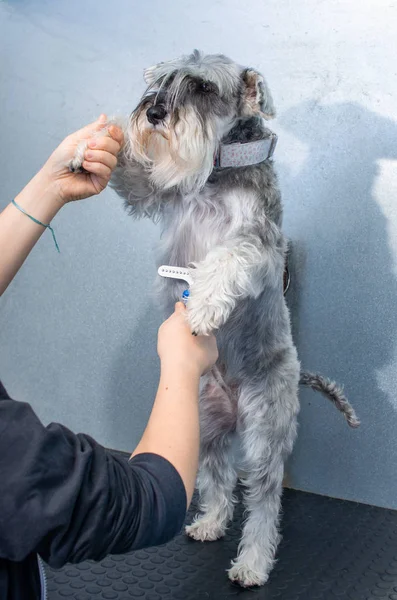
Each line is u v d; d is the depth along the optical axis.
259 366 1.84
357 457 2.14
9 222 1.09
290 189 2.09
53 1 2.30
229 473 2.01
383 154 1.97
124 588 1.67
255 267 1.56
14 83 2.38
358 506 2.13
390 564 1.83
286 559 1.84
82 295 2.40
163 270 1.51
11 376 2.56
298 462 2.22
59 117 2.35
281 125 2.07
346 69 1.98
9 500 0.60
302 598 1.67
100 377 2.43
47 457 0.63
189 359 0.91
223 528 1.98
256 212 1.64
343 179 2.03
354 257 2.04
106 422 2.45
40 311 2.47
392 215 1.99
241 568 1.73
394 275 2.01
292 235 2.10
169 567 1.80
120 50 2.24
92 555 0.66
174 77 1.60
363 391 2.10
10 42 2.38
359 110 1.98
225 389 1.91
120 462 0.72
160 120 1.55
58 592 1.62
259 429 1.84
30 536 0.61
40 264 2.44
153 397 2.36
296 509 2.11
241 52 2.09
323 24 1.98
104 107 2.29
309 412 2.17
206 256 1.56
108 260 2.34
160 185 1.66
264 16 2.04
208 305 1.43
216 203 1.68
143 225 2.27
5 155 2.43
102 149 1.17
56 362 2.48
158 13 2.18
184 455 0.77
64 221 2.38
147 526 0.69
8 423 0.63
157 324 2.30
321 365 2.13
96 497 0.65
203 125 1.56
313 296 2.11
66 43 2.30
